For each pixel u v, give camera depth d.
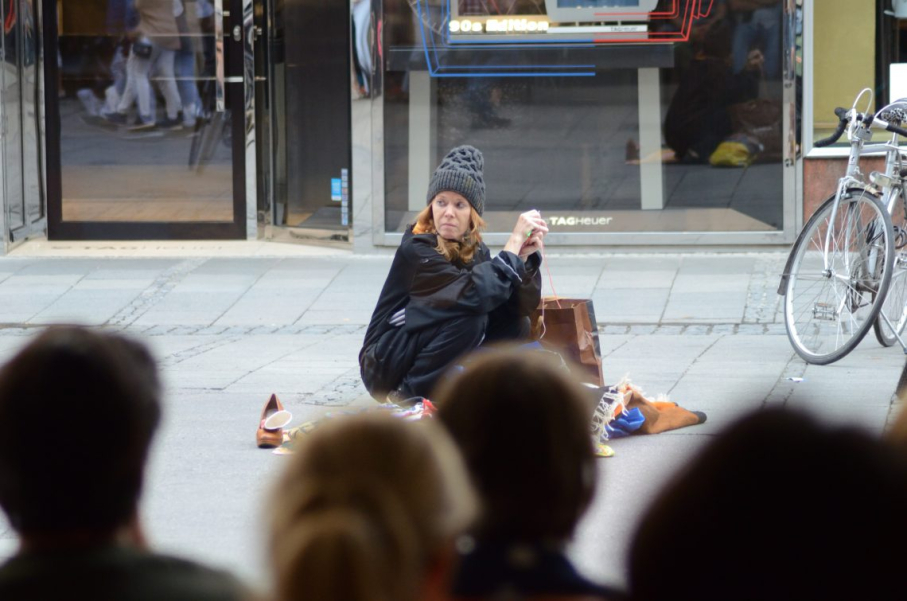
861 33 18.25
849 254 12.77
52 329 3.85
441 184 10.48
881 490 2.80
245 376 12.87
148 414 3.73
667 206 18.59
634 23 18.31
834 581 2.78
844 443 2.84
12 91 19.33
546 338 10.66
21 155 19.73
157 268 18.30
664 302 15.95
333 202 19.56
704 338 14.23
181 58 19.95
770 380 12.01
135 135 20.12
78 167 20.16
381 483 3.10
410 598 3.07
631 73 18.45
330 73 19.44
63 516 3.57
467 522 3.37
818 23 18.28
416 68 18.55
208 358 13.80
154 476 9.47
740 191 18.45
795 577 2.79
